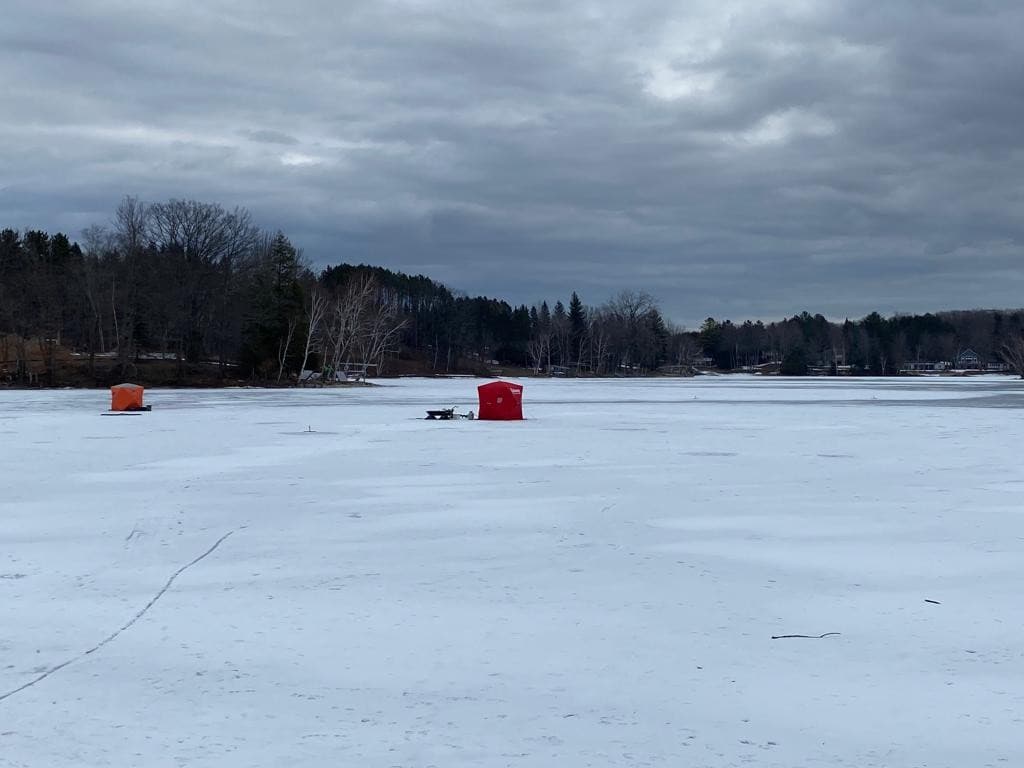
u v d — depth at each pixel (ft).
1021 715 22.85
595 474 69.21
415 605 32.71
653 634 29.27
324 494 59.11
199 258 343.87
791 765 20.16
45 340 309.83
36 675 25.73
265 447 91.35
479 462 77.46
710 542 43.62
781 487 61.98
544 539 44.45
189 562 39.65
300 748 20.97
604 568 38.37
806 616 31.27
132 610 32.14
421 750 20.85
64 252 440.04
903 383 413.39
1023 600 33.24
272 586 35.50
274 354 326.65
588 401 204.03
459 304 609.83
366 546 42.88
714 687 24.72
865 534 45.50
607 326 622.95
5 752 20.80
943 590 34.71
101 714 22.98
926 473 69.72
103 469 72.79
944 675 25.59
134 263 305.53
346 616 31.32
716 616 31.24
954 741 21.36
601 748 20.98
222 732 21.85
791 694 24.22
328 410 162.30
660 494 58.90
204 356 351.46
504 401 133.18
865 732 21.86
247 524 48.49
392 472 70.59
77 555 41.06
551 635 29.19
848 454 83.87
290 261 327.47
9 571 38.01
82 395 225.56
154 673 25.84
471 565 38.99
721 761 20.33
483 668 26.21
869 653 27.45
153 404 185.47
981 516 50.49
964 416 144.15
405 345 586.04
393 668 26.21
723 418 139.44
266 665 26.48
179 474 69.56
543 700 23.82
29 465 75.61
